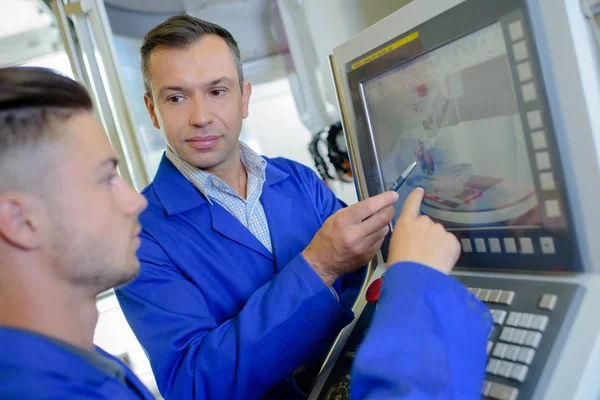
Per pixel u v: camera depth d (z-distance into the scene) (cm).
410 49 65
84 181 47
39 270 46
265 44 160
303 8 156
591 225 51
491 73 56
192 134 90
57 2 150
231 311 91
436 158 68
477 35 57
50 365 43
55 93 46
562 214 53
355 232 70
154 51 89
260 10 158
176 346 80
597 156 48
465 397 46
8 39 174
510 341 53
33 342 43
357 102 76
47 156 45
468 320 50
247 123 165
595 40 49
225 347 75
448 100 63
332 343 85
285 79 161
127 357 190
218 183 97
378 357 46
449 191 67
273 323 73
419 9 62
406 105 69
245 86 110
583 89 48
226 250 94
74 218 47
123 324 189
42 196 45
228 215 96
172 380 79
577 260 53
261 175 105
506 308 57
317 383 75
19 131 44
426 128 68
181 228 94
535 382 49
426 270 52
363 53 73
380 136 76
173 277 88
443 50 61
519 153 56
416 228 57
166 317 83
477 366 48
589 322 49
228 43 95
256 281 95
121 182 53
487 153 60
